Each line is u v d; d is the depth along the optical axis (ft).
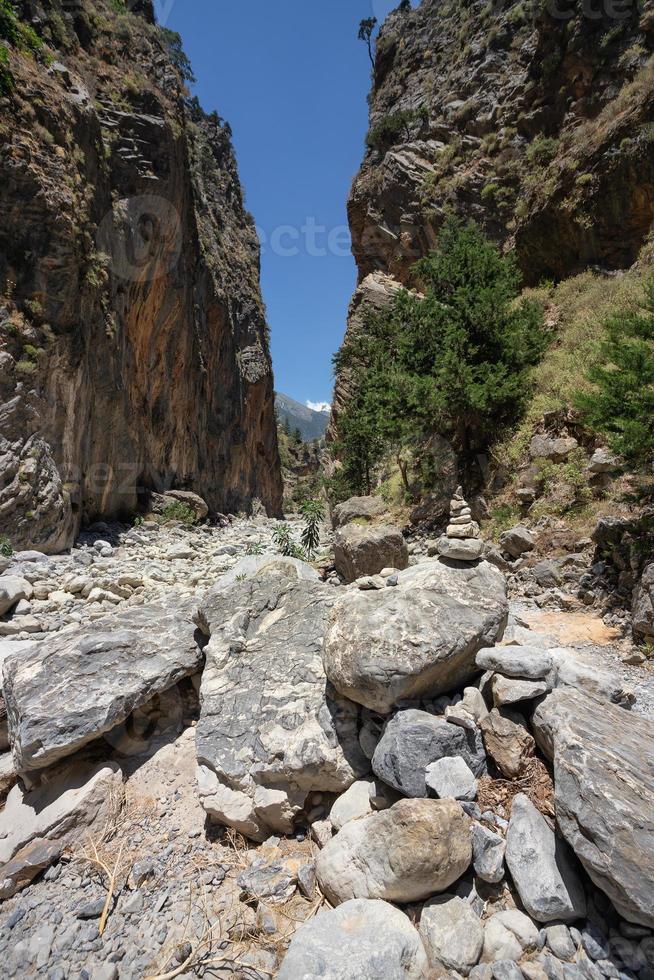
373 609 11.34
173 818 10.90
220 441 97.96
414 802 8.32
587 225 49.70
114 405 49.85
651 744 8.61
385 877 7.89
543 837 8.06
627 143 45.47
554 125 62.39
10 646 16.88
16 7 47.65
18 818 11.21
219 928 8.41
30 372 35.88
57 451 38.60
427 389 34.24
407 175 83.97
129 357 55.77
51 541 36.19
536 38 69.26
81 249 42.78
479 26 84.53
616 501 23.73
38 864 9.77
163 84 68.08
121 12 66.80
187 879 9.44
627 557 19.72
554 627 18.70
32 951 8.29
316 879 8.82
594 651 16.63
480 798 8.95
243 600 14.43
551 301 49.85
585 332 37.78
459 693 10.75
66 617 21.02
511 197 64.85
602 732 8.52
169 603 17.08
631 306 35.22
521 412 34.24
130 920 8.77
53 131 41.24
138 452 57.77
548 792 8.70
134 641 14.02
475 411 34.47
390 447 50.88
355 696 10.34
